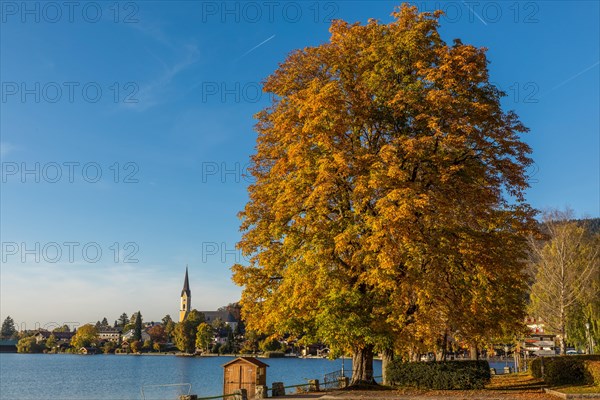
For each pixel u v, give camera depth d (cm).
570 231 5553
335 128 2572
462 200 2675
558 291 5456
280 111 3003
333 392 2666
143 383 8500
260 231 2962
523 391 2559
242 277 2994
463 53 2736
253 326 3030
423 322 2509
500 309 2997
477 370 2711
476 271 2739
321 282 2470
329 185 2480
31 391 7631
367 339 2456
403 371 2827
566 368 2803
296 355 18525
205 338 19762
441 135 2559
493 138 2789
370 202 2606
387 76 2780
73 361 17550
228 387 3284
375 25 2956
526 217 2869
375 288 2567
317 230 2583
